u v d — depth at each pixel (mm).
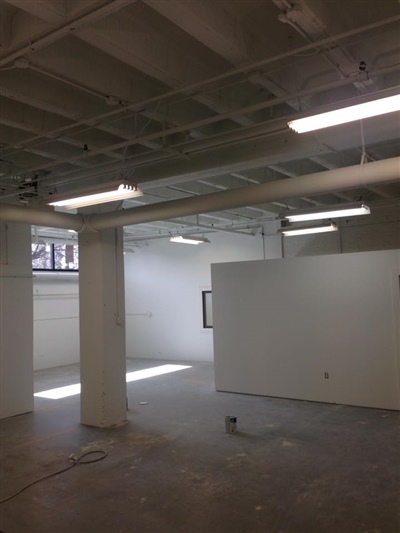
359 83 2803
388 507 3211
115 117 3537
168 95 2920
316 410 5977
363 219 8203
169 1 2049
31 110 3523
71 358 10789
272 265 6938
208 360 10234
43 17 2064
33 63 2584
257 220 8414
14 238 6340
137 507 3322
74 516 3213
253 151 4215
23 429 5402
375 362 6066
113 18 2352
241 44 2482
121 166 4586
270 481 3703
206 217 8250
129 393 7156
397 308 5941
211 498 3432
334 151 3994
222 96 3197
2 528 3068
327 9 2316
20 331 6258
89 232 5504
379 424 5250
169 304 10867
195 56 2900
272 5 2365
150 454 4402
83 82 2812
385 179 3408
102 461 4250
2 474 4012
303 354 6629
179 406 6301
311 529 2955
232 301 7293
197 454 4371
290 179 3877
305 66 3002
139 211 4844
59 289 10617
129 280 11594
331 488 3541
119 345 5629
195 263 10453
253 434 4965
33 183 5195
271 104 3002
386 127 3586
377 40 2721
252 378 7055
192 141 3748
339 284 6375
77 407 6410
